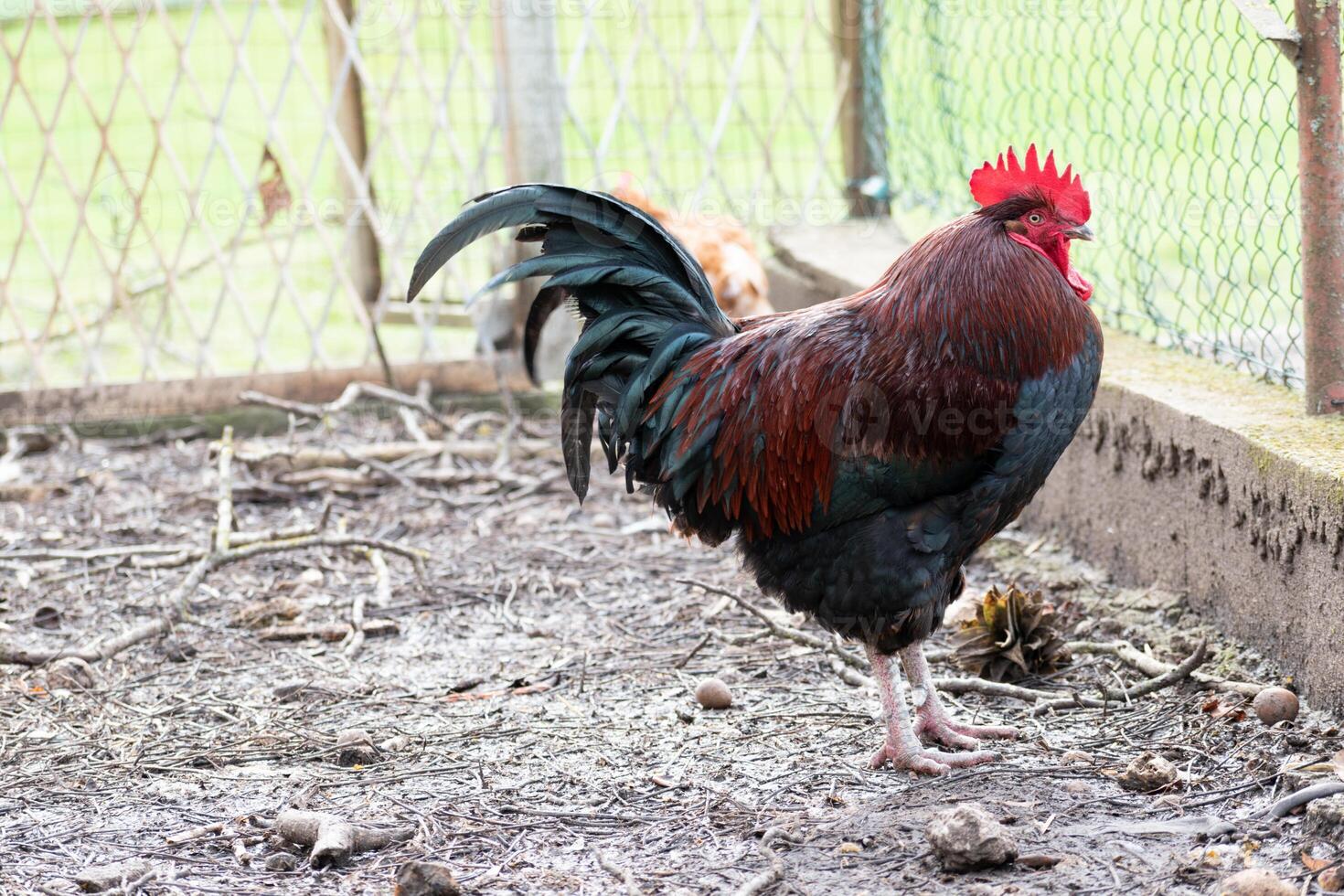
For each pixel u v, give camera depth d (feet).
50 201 40.88
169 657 16.21
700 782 12.37
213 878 10.78
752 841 11.10
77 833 11.68
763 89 30.94
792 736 13.37
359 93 28.04
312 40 43.04
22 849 11.37
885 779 12.26
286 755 13.32
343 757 13.08
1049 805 11.32
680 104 27.89
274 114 26.00
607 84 36.70
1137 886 9.88
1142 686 13.55
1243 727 12.53
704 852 10.95
